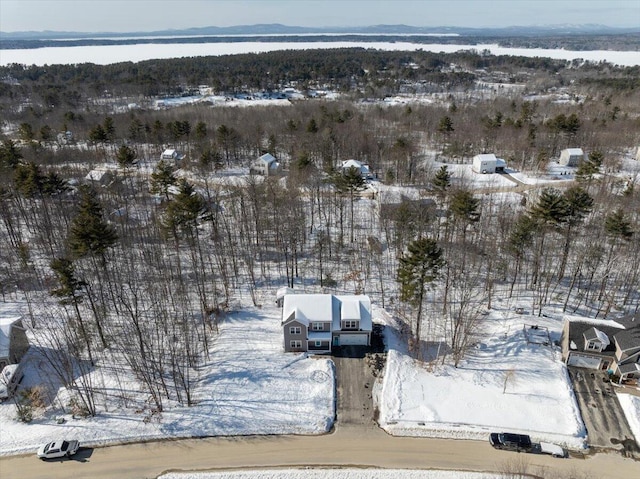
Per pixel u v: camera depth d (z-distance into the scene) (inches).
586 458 1403.8
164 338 1941.4
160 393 1656.0
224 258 2431.1
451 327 1982.0
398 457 1417.3
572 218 2218.3
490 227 2728.8
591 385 1686.8
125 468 1391.5
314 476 1354.6
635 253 2206.0
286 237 2568.9
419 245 1731.1
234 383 1708.9
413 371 1764.3
